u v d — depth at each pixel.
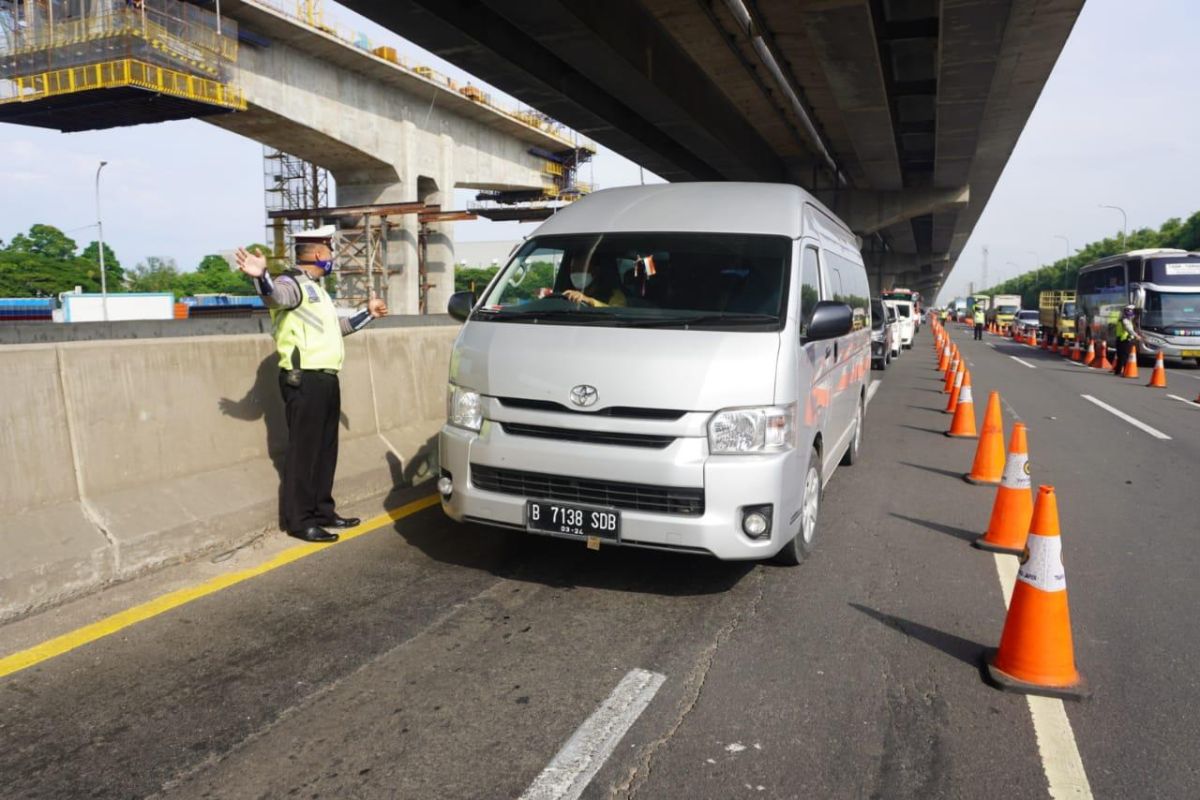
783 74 21.39
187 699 3.43
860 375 8.33
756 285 4.92
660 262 5.16
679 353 4.39
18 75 32.91
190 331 13.70
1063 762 3.11
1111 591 5.09
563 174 61.16
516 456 4.47
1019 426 5.91
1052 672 3.70
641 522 4.29
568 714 3.37
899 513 6.88
